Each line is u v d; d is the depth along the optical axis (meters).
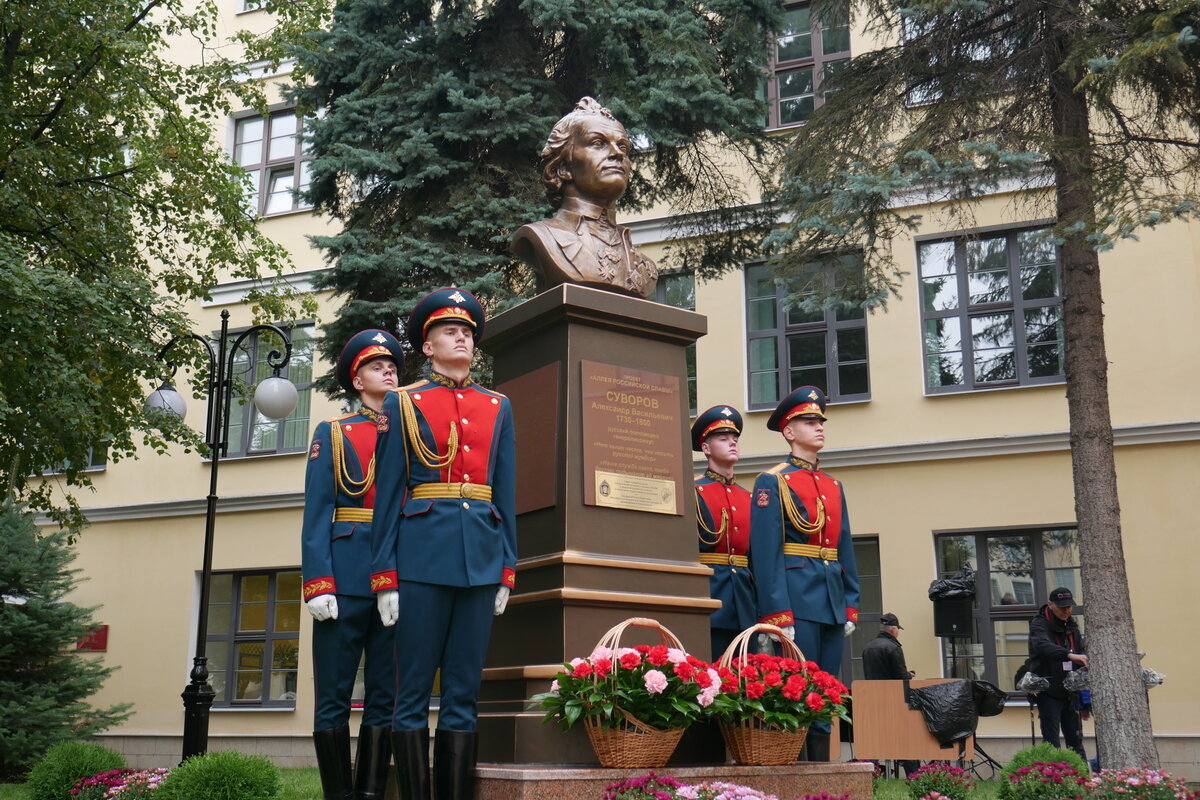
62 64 13.64
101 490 19.41
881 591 14.35
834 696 5.37
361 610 5.61
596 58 11.61
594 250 6.32
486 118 11.52
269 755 17.17
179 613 18.42
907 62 10.21
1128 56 8.37
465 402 5.16
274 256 15.12
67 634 15.23
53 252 13.85
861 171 9.66
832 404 15.08
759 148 12.39
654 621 5.27
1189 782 11.93
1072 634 10.27
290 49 12.61
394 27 11.89
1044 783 6.78
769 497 6.33
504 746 5.33
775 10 12.12
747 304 15.88
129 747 18.12
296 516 17.95
